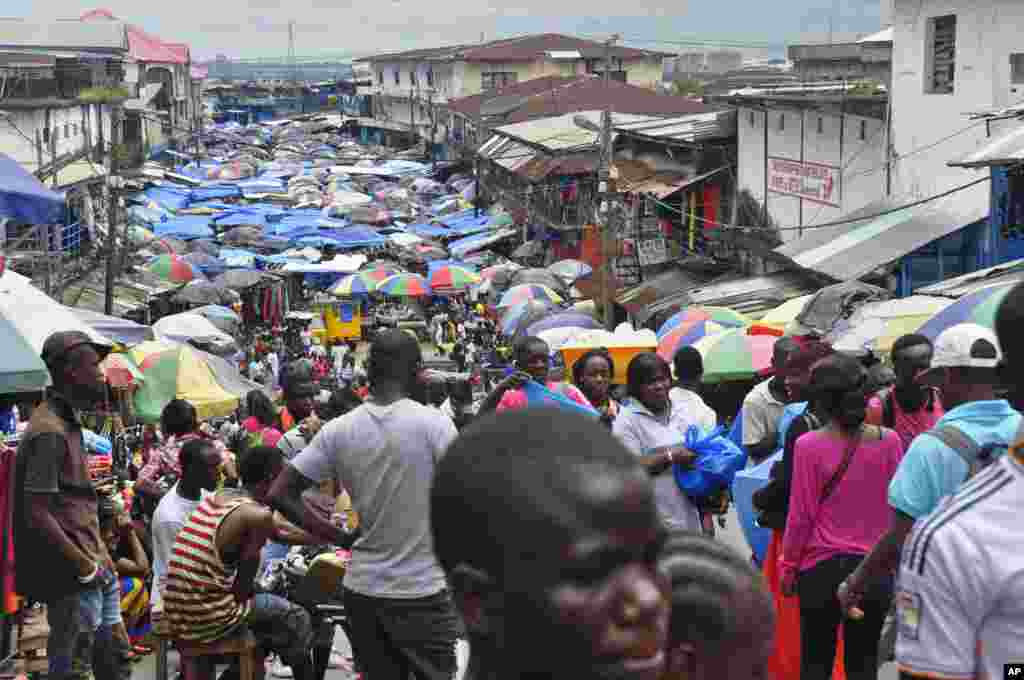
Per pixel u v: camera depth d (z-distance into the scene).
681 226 33.31
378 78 99.00
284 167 81.12
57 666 6.25
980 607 2.77
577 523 1.30
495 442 1.36
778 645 5.87
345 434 5.26
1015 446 2.82
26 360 6.73
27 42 48.91
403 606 5.23
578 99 55.19
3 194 9.59
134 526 9.01
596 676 1.32
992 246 18.50
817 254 21.73
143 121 67.50
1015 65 20.20
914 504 4.41
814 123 26.36
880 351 13.70
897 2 22.56
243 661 6.61
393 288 39.78
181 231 51.44
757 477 7.07
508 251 50.44
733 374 13.98
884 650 5.83
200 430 12.70
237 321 36.00
